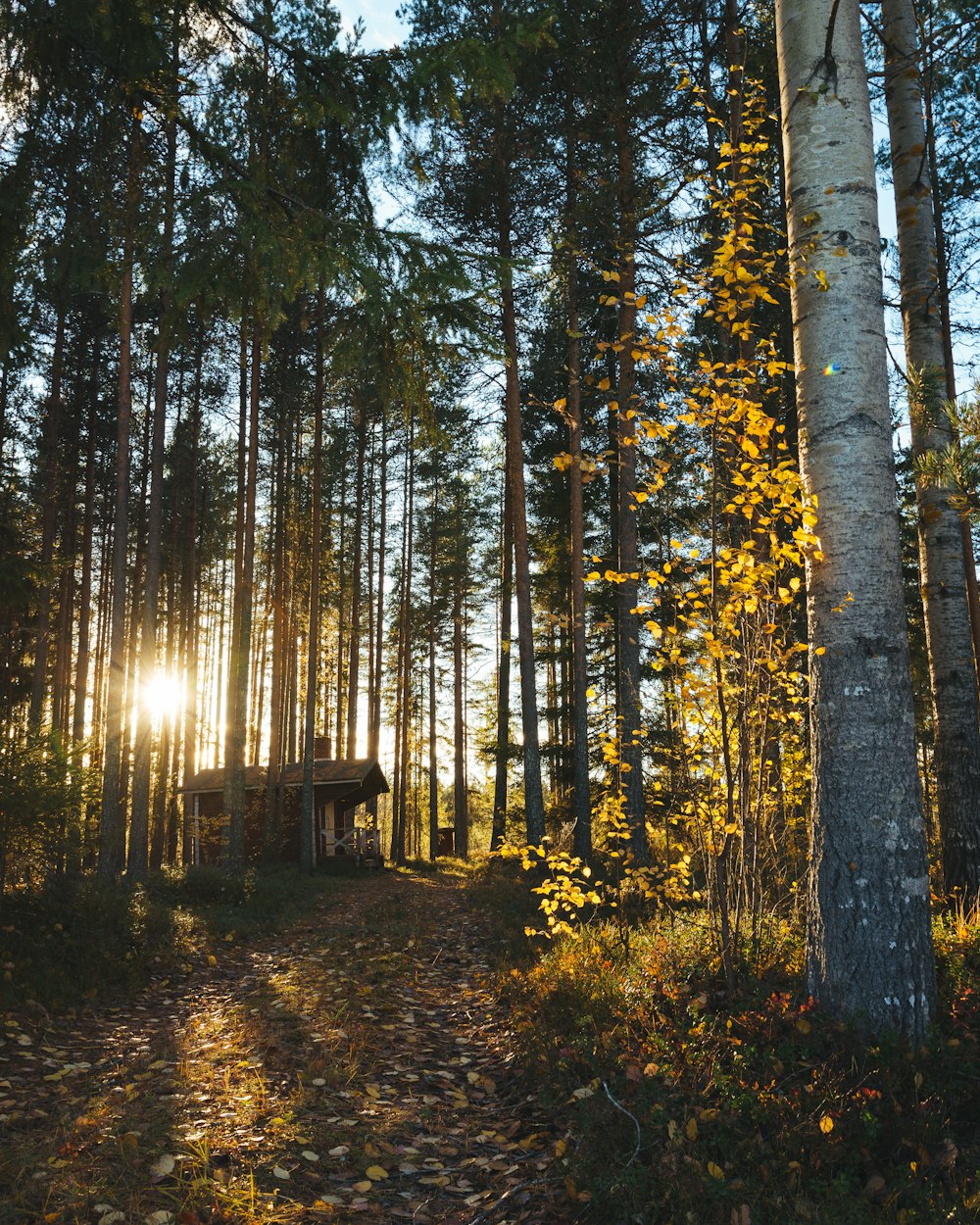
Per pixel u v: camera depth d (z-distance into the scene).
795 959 5.25
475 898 13.55
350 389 21.59
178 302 6.11
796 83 5.15
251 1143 3.94
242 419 20.66
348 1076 4.94
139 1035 6.12
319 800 25.20
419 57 5.70
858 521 4.67
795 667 6.21
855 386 4.79
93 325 19.20
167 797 26.66
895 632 4.60
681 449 5.64
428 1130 4.28
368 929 10.94
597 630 19.36
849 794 4.47
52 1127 4.11
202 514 27.73
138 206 5.88
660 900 6.54
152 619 14.87
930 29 8.34
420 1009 6.74
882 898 4.31
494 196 15.19
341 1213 3.38
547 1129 4.18
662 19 10.59
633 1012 5.05
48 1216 3.17
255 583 28.66
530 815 15.80
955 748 6.83
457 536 32.97
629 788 11.78
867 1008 4.22
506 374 16.89
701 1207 3.10
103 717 26.42
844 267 4.90
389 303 6.06
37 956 7.42
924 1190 3.08
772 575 5.14
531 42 5.68
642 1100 3.92
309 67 5.91
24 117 5.52
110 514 24.62
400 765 31.94
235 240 5.93
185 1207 3.29
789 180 5.18
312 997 6.93
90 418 20.70
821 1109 3.63
